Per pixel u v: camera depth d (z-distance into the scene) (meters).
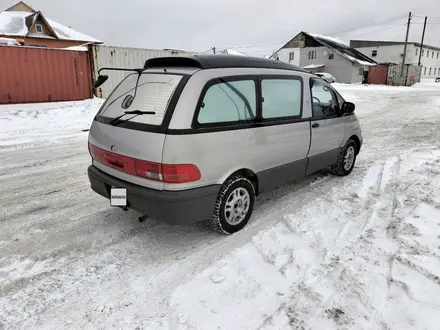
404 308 2.49
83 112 11.82
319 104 4.73
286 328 2.34
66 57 13.25
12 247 3.46
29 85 12.42
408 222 3.76
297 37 49.31
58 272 3.06
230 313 2.52
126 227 3.88
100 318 2.52
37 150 7.39
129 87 3.64
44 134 9.03
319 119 4.60
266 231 3.69
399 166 5.89
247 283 2.85
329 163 5.07
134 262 3.21
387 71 41.72
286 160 4.16
